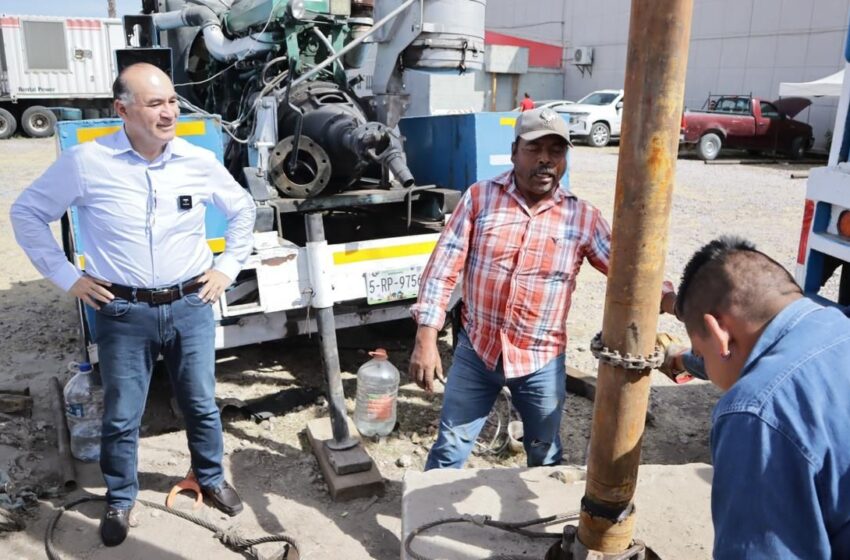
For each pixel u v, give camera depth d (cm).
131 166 264
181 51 564
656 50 132
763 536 114
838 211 328
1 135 1980
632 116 137
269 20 436
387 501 322
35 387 424
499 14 3209
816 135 2122
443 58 459
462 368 281
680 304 142
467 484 228
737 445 118
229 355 479
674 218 982
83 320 371
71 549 285
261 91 446
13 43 1964
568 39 2894
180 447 365
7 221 878
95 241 270
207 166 281
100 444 313
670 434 388
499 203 266
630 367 148
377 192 431
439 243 271
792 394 117
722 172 1585
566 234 265
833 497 114
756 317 131
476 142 433
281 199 402
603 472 160
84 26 2025
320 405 410
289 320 389
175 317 280
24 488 318
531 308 266
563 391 279
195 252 285
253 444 368
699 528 213
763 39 2253
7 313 557
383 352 375
